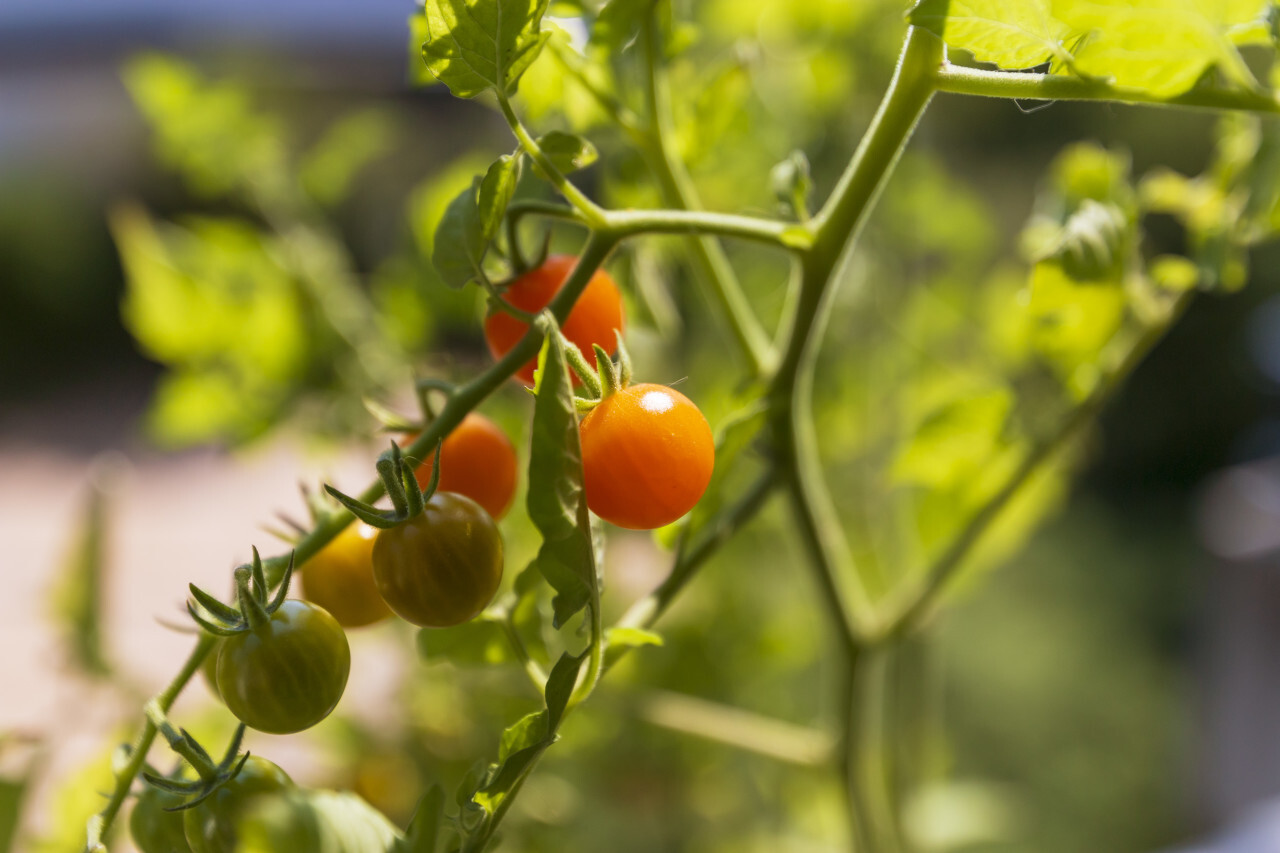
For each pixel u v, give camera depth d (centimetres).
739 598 96
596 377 45
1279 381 319
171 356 79
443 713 81
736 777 106
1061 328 58
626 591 91
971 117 139
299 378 79
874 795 86
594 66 55
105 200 557
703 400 82
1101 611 256
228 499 304
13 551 278
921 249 101
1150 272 59
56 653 68
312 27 373
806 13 81
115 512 69
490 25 45
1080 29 44
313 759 76
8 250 542
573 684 44
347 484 103
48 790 62
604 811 99
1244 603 169
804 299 51
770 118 85
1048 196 67
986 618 240
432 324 79
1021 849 164
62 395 502
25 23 516
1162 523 315
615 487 44
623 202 59
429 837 43
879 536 97
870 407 95
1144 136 253
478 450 48
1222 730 174
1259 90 45
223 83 90
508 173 45
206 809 43
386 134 95
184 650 153
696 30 56
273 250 81
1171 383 341
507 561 74
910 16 45
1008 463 63
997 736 195
